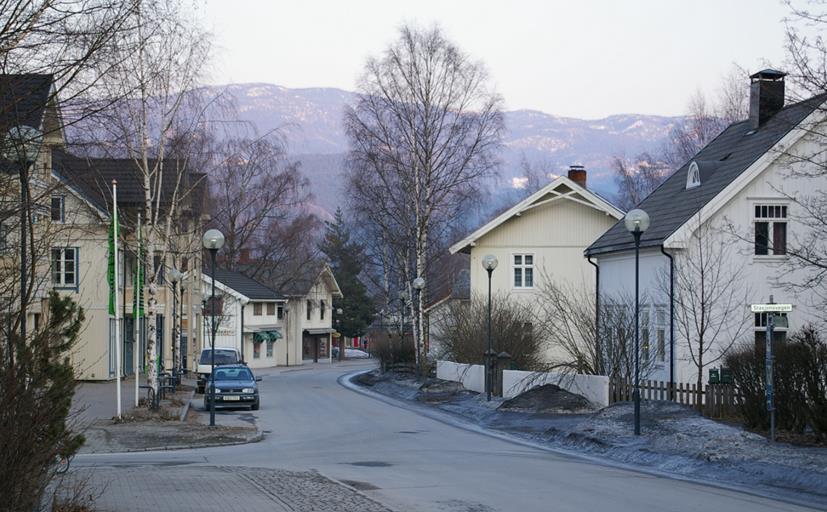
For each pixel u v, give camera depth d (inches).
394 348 2139.5
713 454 708.7
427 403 1475.1
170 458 804.6
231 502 517.7
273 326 3422.7
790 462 650.8
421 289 1860.2
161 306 1636.3
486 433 1032.8
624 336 1183.6
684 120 2696.9
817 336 1007.6
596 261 1617.9
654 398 1104.8
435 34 1875.0
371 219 1950.1
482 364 1545.3
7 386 374.3
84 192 815.7
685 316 1170.6
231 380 1360.7
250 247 3422.7
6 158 419.5
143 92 1079.6
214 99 1231.5
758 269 1280.8
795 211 1278.3
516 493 562.3
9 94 399.5
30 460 378.3
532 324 1626.5
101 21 427.2
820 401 749.3
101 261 1715.1
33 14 396.5
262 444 930.1
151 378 1191.6
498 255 2007.9
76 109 425.7
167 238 1251.2
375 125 1868.8
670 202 1448.1
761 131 1389.0
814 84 691.4
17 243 464.8
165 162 1322.6
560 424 1044.5
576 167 2052.2
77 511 469.7
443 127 1855.3
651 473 690.8
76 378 457.7
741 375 847.7
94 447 888.3
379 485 595.5
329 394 1733.5
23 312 404.5
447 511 493.4
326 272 3870.6
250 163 2851.9
